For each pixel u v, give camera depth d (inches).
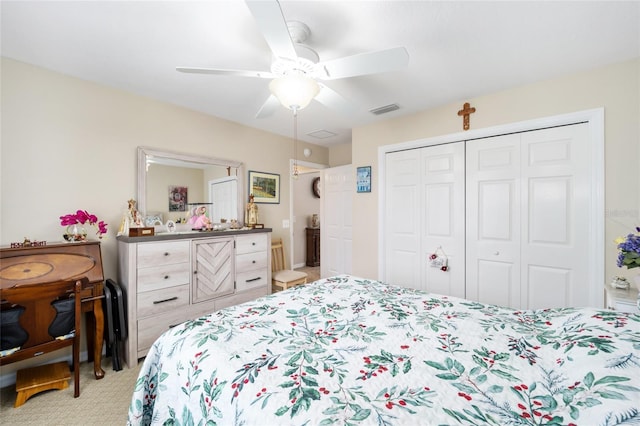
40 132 79.1
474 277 103.2
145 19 58.6
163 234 93.5
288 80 57.6
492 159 99.0
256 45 67.8
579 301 83.8
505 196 96.7
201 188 115.0
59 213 82.2
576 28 61.5
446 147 109.0
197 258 98.0
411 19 58.2
